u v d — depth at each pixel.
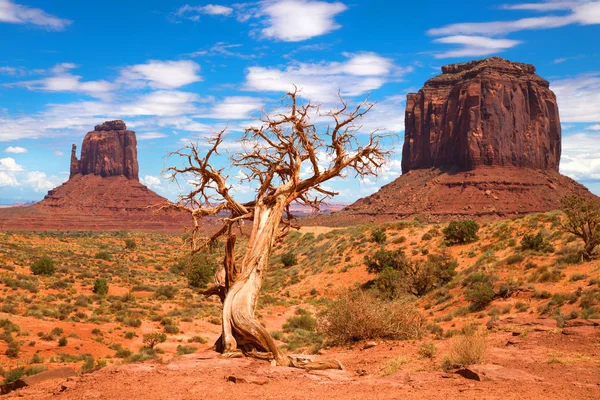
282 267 72.44
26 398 10.90
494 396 8.63
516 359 12.70
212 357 13.16
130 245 122.06
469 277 37.03
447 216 177.12
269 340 13.35
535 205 182.25
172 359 13.16
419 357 14.44
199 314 42.50
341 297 20.91
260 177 16.64
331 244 71.00
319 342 23.27
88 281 57.09
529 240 38.72
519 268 35.47
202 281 62.00
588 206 32.62
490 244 45.84
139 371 11.77
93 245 124.50
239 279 14.67
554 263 33.62
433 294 38.75
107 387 10.38
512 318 21.67
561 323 18.70
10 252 73.31
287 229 17.48
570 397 8.45
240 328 13.62
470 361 12.06
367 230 69.12
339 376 11.60
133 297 47.94
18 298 40.09
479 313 29.03
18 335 28.45
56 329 29.92
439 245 52.38
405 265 46.47
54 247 104.94
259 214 15.73
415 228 63.25
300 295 54.91
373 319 19.66
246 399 9.06
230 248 15.19
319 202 17.61
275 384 10.52
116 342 30.50
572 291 27.28
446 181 198.50
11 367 22.73
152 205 15.95
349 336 19.91
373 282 48.75
